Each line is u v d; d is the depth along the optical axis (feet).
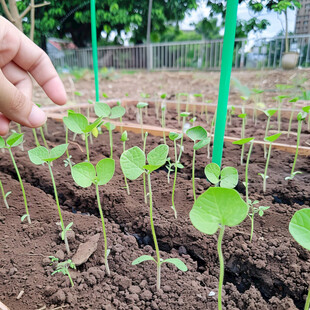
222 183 2.91
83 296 2.98
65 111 10.36
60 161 5.98
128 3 28.07
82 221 4.15
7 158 5.92
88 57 33.71
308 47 18.99
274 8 9.12
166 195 4.69
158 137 7.27
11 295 2.98
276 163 5.69
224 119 4.32
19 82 4.20
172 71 34.88
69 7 21.15
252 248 3.49
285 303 2.91
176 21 29.32
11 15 11.00
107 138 7.28
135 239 3.84
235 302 2.99
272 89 16.12
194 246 3.70
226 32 3.93
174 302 2.90
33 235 3.85
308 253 3.38
